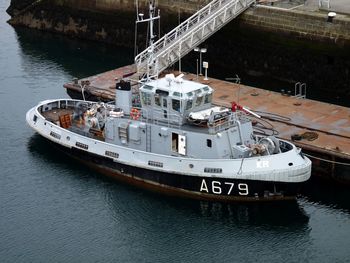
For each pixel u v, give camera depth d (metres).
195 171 44.62
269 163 43.72
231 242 42.22
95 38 82.75
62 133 50.31
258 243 42.19
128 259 40.81
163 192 46.47
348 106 61.53
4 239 42.56
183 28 65.44
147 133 46.81
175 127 45.81
